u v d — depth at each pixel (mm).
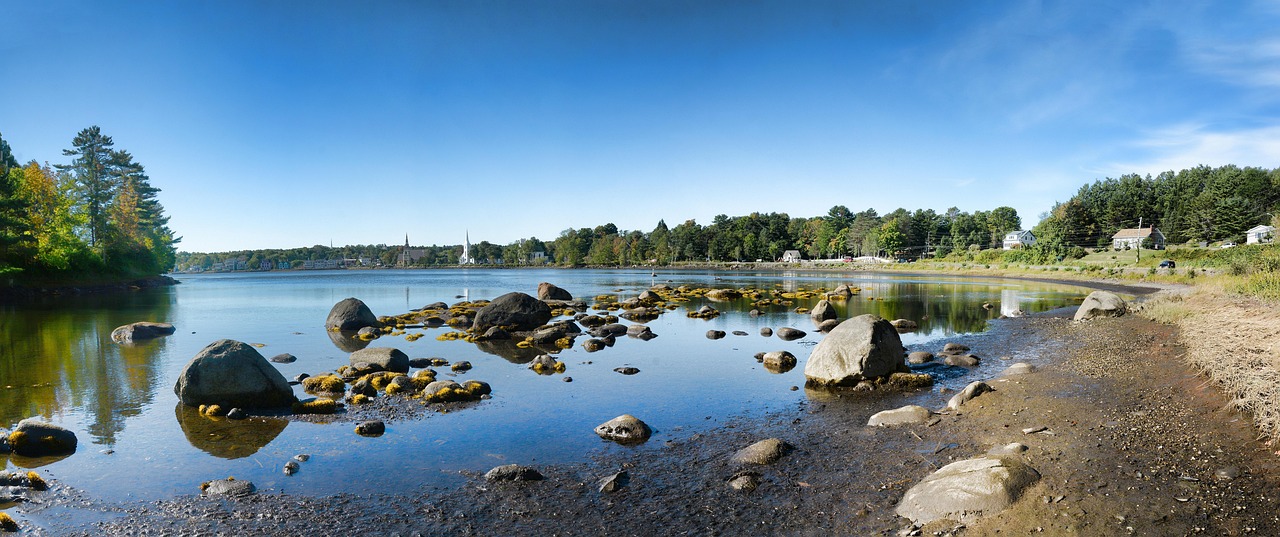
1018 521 7555
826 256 182375
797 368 20156
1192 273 61500
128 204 93625
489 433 13141
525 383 18125
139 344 26969
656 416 14438
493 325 29594
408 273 179500
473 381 17031
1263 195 109125
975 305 45000
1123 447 10062
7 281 57875
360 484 10328
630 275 129375
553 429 13422
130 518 9125
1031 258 110688
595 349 24297
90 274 75562
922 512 8211
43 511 9344
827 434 12547
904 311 40531
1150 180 155000
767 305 45812
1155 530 7152
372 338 28797
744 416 14320
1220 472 8633
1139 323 27734
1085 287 67188
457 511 9195
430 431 13305
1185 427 10859
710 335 28094
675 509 9055
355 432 13234
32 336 29797
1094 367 17719
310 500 9695
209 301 55562
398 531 8586
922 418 12891
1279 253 45938
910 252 153875
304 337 29250
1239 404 11273
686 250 194375
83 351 24859
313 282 105375
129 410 15172
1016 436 11211
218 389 15062
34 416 14695
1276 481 8148
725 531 8281
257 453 11977
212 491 9977
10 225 57562
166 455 11883
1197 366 15750
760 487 9734
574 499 9547
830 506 8875
